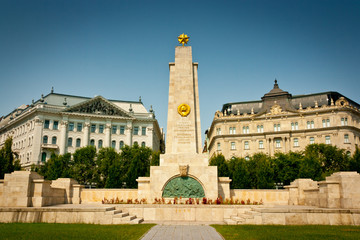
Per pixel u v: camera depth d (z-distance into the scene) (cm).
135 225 1984
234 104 9612
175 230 1811
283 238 1473
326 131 8131
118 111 9156
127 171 6069
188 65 3186
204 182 2777
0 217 1997
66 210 2061
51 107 8488
